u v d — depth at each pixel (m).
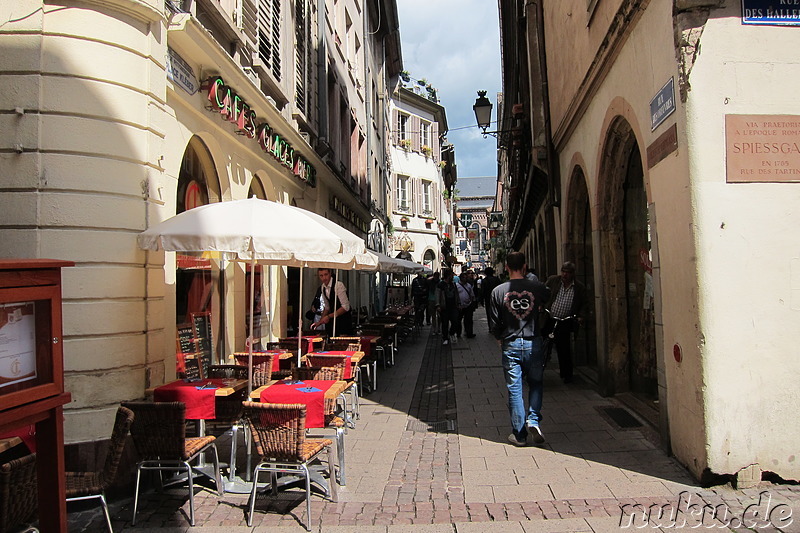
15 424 2.61
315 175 13.57
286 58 11.05
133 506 4.36
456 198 61.75
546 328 9.09
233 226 4.81
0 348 2.56
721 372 4.46
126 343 4.97
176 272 6.62
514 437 5.98
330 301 9.74
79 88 4.84
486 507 4.39
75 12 4.87
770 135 4.51
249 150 8.74
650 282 7.60
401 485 4.95
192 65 6.62
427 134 38.47
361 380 9.12
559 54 10.91
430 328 21.19
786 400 4.47
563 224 11.41
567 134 10.32
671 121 4.85
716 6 4.52
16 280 2.62
